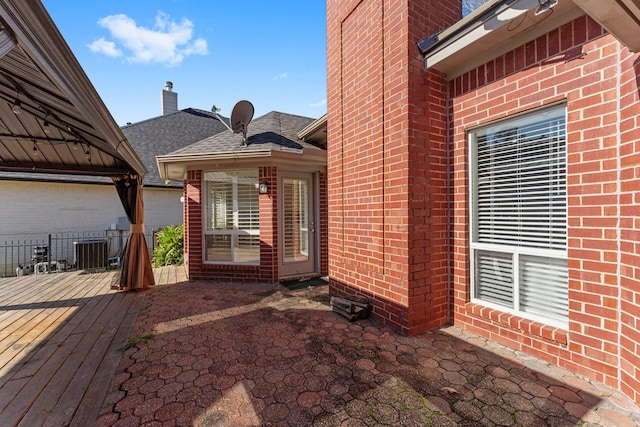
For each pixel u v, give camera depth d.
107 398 2.27
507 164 3.06
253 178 6.27
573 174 2.45
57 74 2.26
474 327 3.31
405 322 3.33
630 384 2.10
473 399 2.18
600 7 1.59
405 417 2.01
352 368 2.64
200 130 14.80
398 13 3.40
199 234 6.32
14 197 9.88
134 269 5.58
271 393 2.30
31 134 4.69
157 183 12.13
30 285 5.99
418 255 3.35
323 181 6.59
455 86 3.47
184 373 2.60
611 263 2.23
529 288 2.91
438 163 3.50
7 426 1.98
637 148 2.02
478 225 3.38
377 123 3.75
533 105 2.70
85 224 10.90
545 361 2.67
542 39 2.63
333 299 4.20
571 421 1.94
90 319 4.02
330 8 4.83
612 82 2.21
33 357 2.94
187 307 4.45
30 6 1.76
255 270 6.06
